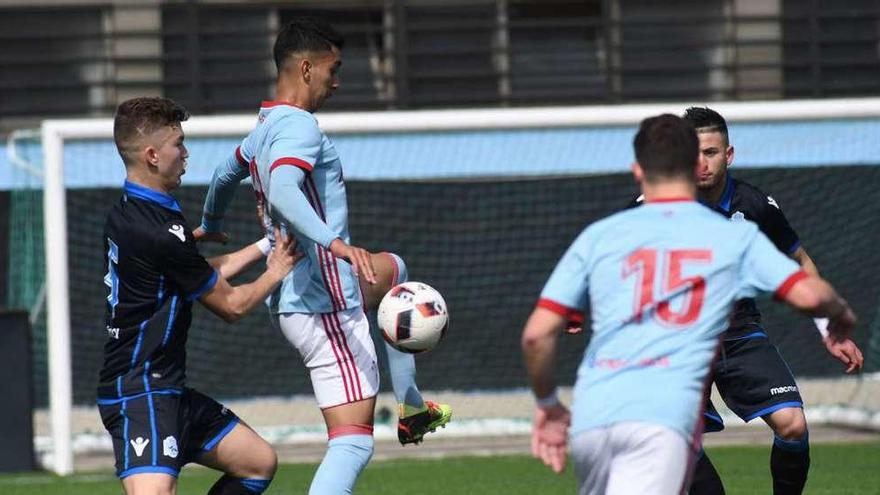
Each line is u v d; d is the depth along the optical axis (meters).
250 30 43.31
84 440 34.50
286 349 37.22
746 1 45.09
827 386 37.59
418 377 37.22
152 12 43.78
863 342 37.75
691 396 11.71
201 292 14.62
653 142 12.30
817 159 37.41
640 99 44.69
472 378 37.53
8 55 43.41
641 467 11.54
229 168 16.86
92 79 43.66
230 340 37.03
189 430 15.02
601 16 45.38
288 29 16.09
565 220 38.44
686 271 11.88
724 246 11.95
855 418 34.72
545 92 44.53
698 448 12.01
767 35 45.06
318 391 16.05
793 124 37.06
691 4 45.38
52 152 29.42
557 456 12.14
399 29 43.56
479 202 38.25
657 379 11.69
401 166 38.41
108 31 43.59
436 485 25.95
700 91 44.88
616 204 38.56
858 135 37.34
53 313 29.34
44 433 35.84
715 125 17.20
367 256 14.64
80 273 36.19
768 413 17.91
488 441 34.00
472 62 44.66
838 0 45.00
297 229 14.96
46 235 29.42
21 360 29.64
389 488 25.70
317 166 15.84
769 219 17.98
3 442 29.45
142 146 14.59
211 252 36.62
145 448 14.32
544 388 12.07
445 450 32.25
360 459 15.79
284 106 15.82
